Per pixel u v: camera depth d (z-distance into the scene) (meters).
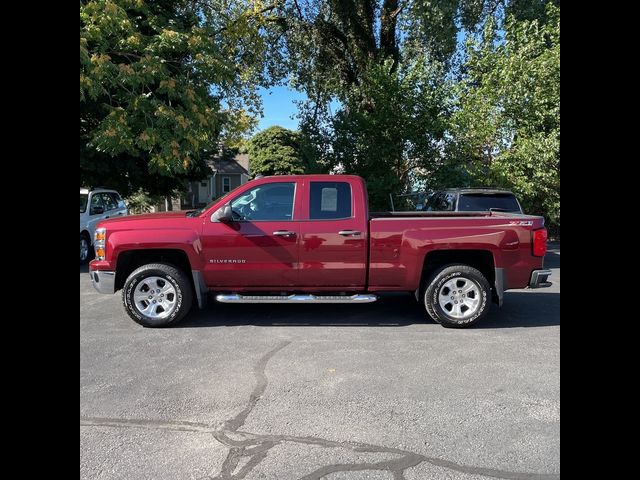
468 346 5.12
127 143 10.70
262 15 17.69
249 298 5.82
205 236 5.75
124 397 3.85
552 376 4.27
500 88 12.96
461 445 3.14
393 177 12.69
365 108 14.16
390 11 16.33
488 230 5.72
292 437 3.25
